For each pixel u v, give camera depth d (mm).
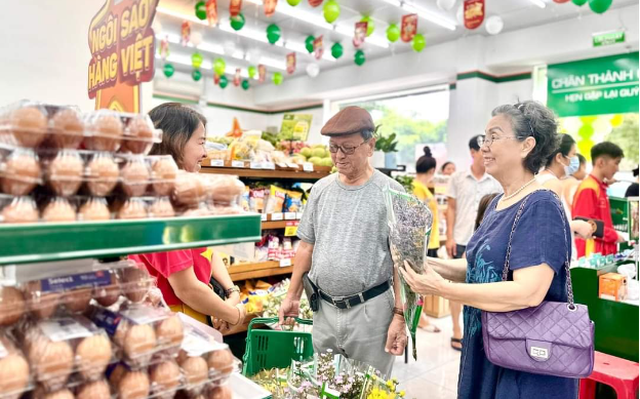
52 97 1995
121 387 765
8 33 1862
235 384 1040
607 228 3764
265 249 3279
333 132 1816
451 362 3791
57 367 690
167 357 823
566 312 1441
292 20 8289
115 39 1413
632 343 2682
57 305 781
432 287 1479
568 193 4172
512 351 1434
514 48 8195
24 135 694
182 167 1519
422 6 7387
